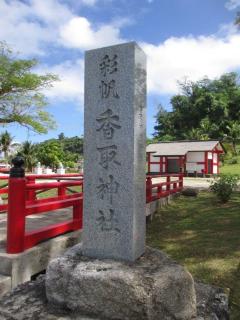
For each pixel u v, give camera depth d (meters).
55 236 5.53
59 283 3.54
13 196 4.58
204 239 8.42
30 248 4.78
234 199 13.53
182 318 3.42
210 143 37.25
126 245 3.71
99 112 3.88
